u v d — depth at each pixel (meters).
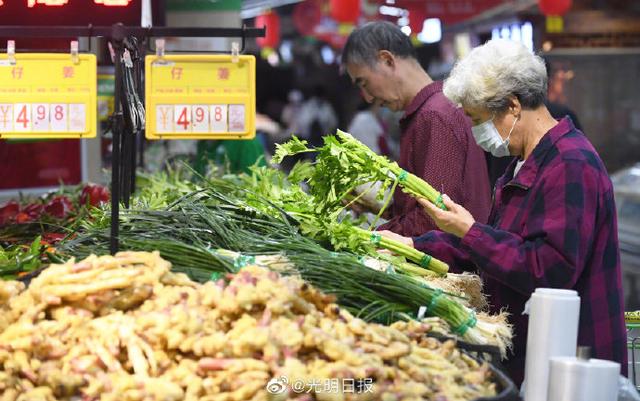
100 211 4.04
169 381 2.33
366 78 4.37
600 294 3.22
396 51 4.32
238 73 3.17
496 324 3.07
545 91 3.28
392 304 2.98
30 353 2.42
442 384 2.44
